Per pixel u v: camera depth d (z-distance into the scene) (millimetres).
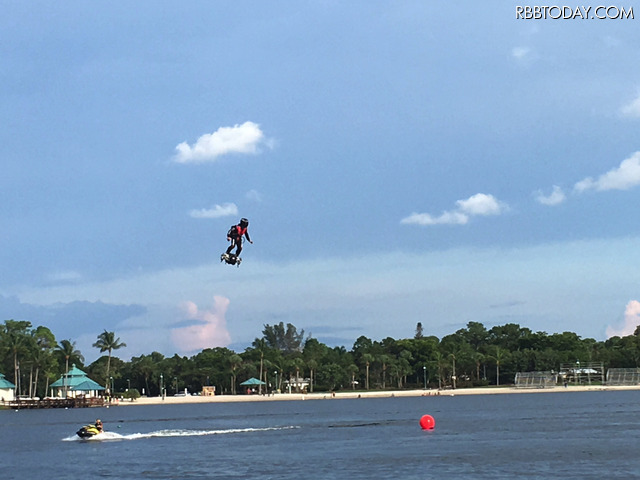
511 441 101062
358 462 82250
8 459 94812
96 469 82125
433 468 76688
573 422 132625
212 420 165000
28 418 194875
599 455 84000
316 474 74562
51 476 78688
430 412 179625
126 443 109250
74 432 139625
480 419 147125
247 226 45250
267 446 100875
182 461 86188
